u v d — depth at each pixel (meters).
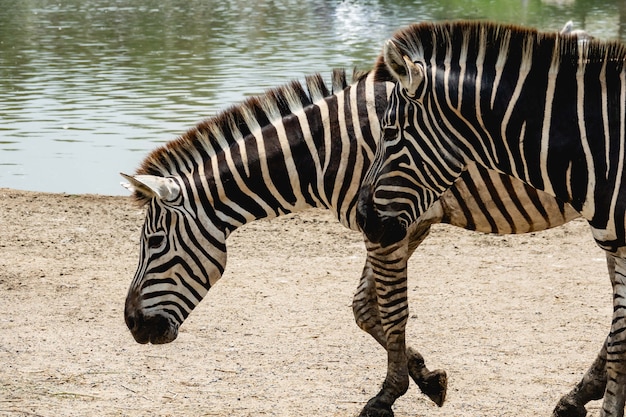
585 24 39.59
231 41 35.91
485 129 6.36
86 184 16.38
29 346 9.76
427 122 6.45
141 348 9.77
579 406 7.70
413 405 8.35
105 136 19.30
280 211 7.98
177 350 9.73
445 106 6.39
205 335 10.20
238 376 8.99
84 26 42.88
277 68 27.61
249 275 12.37
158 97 23.30
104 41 36.59
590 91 6.09
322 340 10.00
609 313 10.73
